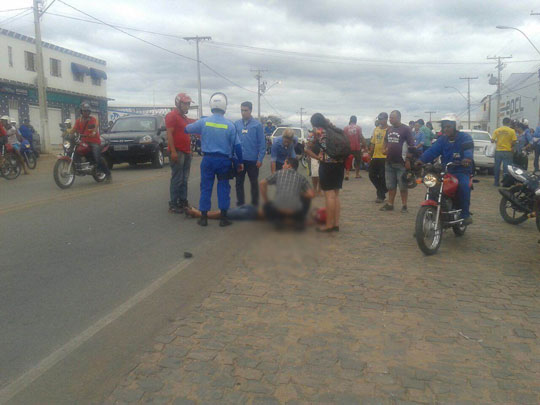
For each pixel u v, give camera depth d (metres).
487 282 5.05
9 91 30.61
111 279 5.10
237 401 2.93
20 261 5.65
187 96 8.32
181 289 4.80
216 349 3.57
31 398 2.99
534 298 4.61
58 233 6.99
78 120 11.70
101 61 41.81
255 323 4.01
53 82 35.50
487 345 3.66
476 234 7.33
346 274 5.25
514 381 3.16
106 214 8.41
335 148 6.83
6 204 9.11
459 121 6.54
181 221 7.98
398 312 4.25
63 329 3.92
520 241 6.88
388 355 3.50
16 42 31.47
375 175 9.91
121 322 4.04
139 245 6.45
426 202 6.09
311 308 4.32
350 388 3.08
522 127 15.00
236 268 5.41
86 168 11.75
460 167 6.63
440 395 3.00
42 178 13.73
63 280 5.05
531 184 7.62
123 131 16.67
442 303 4.46
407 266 5.58
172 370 3.29
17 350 3.58
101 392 3.04
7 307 4.34
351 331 3.87
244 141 8.34
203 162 7.42
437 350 3.58
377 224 7.88
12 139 13.63
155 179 13.41
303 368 3.31
